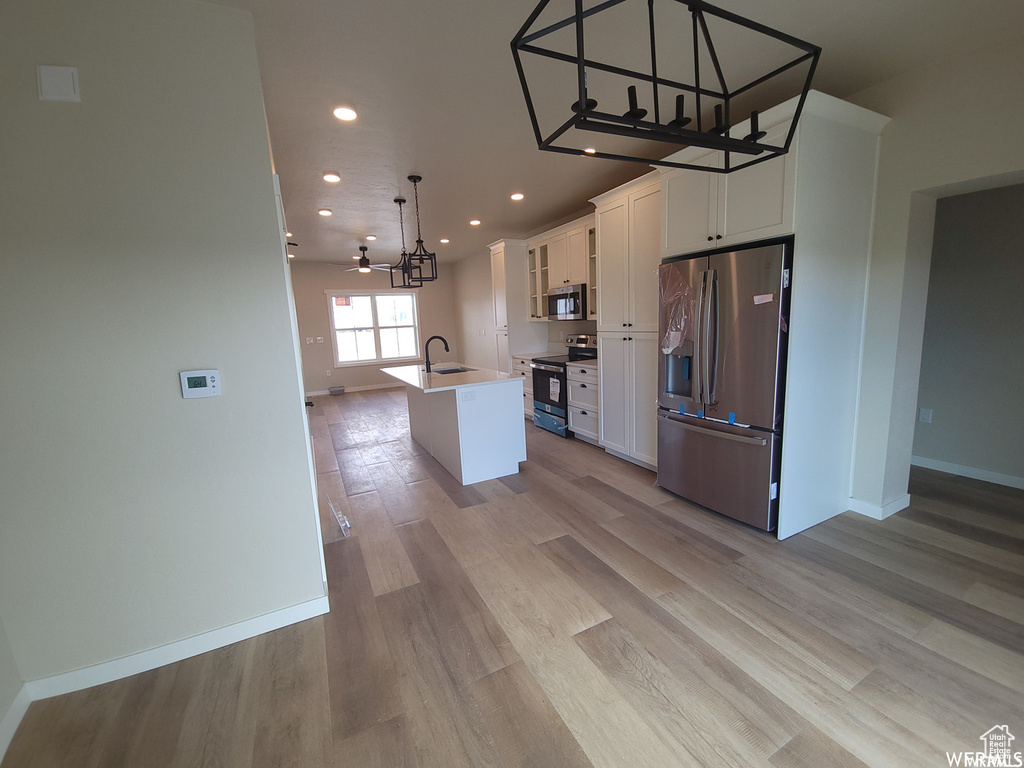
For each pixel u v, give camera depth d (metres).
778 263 2.22
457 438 3.54
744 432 2.51
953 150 2.19
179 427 1.70
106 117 1.50
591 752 1.33
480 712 1.48
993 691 1.47
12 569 1.53
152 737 1.43
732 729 1.38
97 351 1.56
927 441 3.41
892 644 1.69
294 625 1.96
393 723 1.45
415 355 9.09
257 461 1.84
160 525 1.71
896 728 1.36
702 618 1.88
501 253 5.70
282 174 3.30
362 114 2.45
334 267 8.22
